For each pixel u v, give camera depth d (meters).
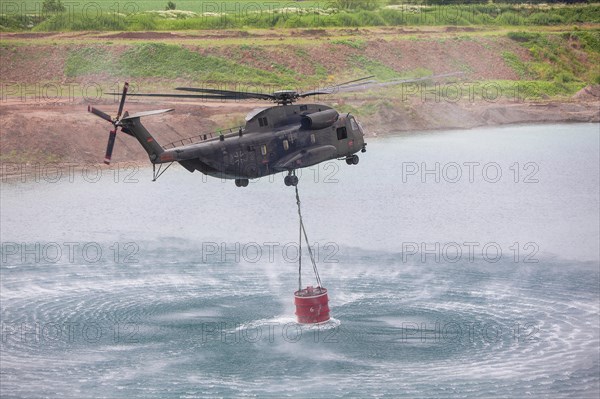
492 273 199.62
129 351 151.75
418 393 133.75
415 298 180.38
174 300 178.62
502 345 154.12
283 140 135.00
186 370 144.00
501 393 133.50
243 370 143.00
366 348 151.88
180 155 127.31
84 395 134.00
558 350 151.38
